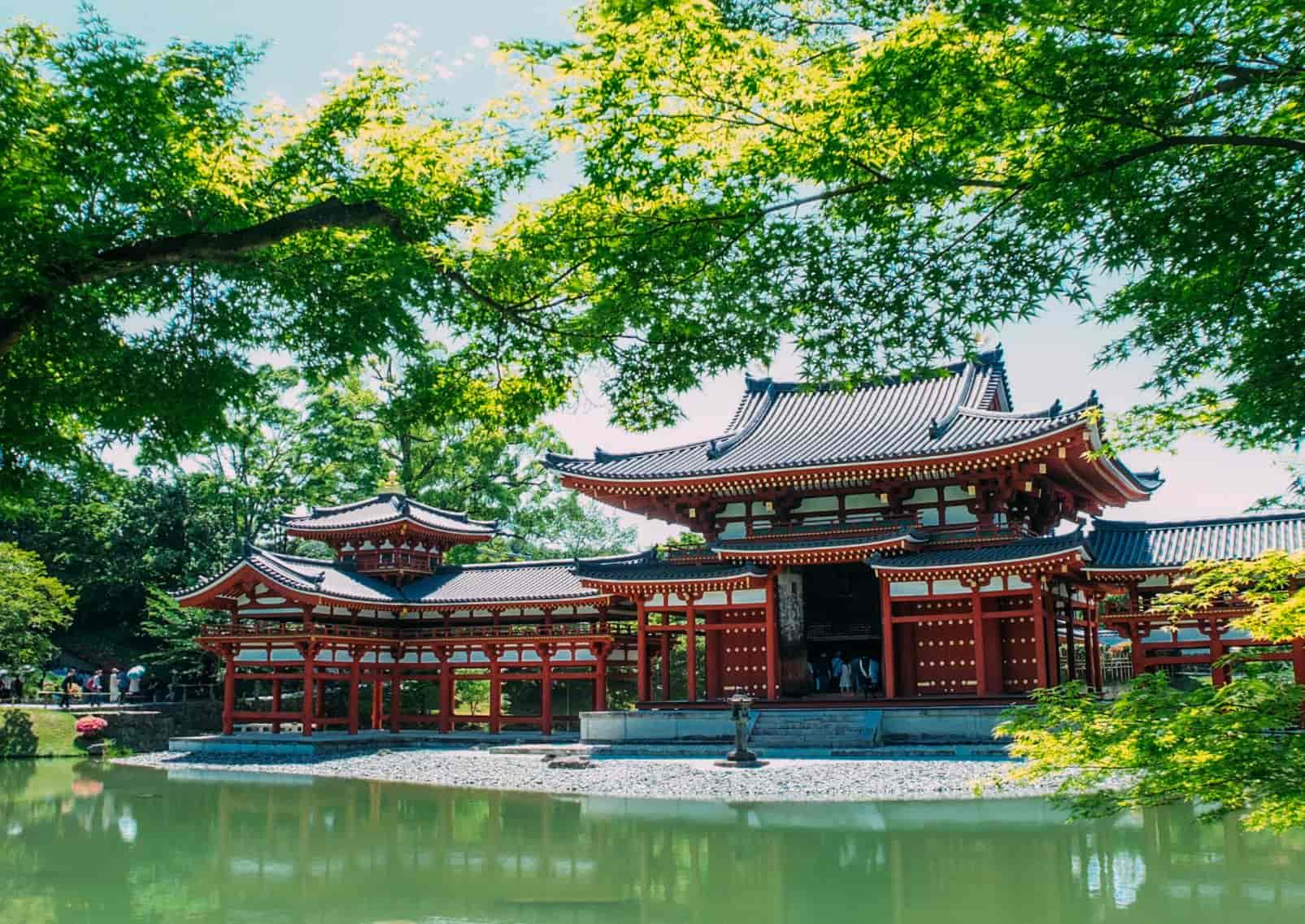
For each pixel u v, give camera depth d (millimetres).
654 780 32969
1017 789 28984
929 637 41719
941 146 9641
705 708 42344
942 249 10453
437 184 13016
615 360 13516
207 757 46469
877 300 10805
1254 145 9016
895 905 16766
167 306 13359
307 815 28141
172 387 12781
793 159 10117
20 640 52875
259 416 70688
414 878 19484
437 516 60312
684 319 12375
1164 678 11414
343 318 13078
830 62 10109
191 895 18172
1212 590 11367
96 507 70875
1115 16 8578
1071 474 43500
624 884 18719
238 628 50281
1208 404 11586
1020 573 38406
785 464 43031
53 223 10820
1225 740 9469
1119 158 9055
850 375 11438
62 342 11766
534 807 29141
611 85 10242
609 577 44750
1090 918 15578
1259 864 19391
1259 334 9984
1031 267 10094
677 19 9680
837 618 48219
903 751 35469
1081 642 48594
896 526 42969
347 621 52844
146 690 63594
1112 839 22125
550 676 51375
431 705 64750
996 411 50188
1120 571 38750
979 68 8859
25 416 11898
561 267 12664
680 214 11086
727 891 18078
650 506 48219
